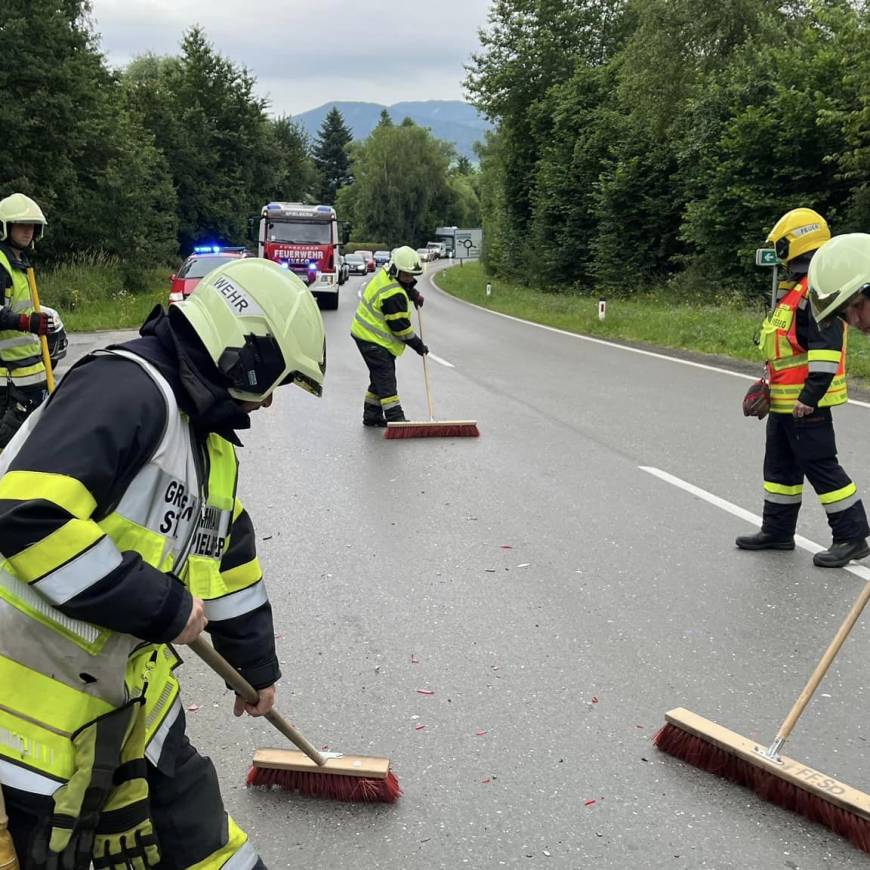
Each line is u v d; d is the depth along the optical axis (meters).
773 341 4.96
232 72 47.53
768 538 5.21
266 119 49.69
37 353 5.70
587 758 3.12
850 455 7.37
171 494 1.71
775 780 2.85
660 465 7.20
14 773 1.62
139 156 29.45
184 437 1.74
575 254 32.41
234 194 46.91
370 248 92.81
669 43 24.88
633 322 18.70
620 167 27.28
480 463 7.31
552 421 9.03
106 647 1.68
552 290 33.38
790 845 2.68
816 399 4.74
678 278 24.66
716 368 12.66
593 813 2.83
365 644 4.02
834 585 4.69
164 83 47.28
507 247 40.25
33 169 24.42
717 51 24.58
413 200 95.75
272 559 5.10
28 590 1.63
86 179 27.27
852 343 13.28
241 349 1.75
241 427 1.82
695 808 2.85
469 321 21.89
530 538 5.45
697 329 16.39
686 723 3.08
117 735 1.70
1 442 5.63
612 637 4.07
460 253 76.19
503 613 4.34
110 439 1.58
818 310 3.17
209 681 3.74
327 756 2.93
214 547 1.89
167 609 1.62
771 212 20.61
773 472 5.15
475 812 2.83
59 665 1.66
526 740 3.24
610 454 7.58
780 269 20.59
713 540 5.41
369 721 3.37
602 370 12.73
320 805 2.85
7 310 5.33
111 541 1.59
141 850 1.76
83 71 25.00
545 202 33.38
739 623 4.22
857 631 4.12
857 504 4.95
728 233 22.20
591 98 31.84
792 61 20.16
